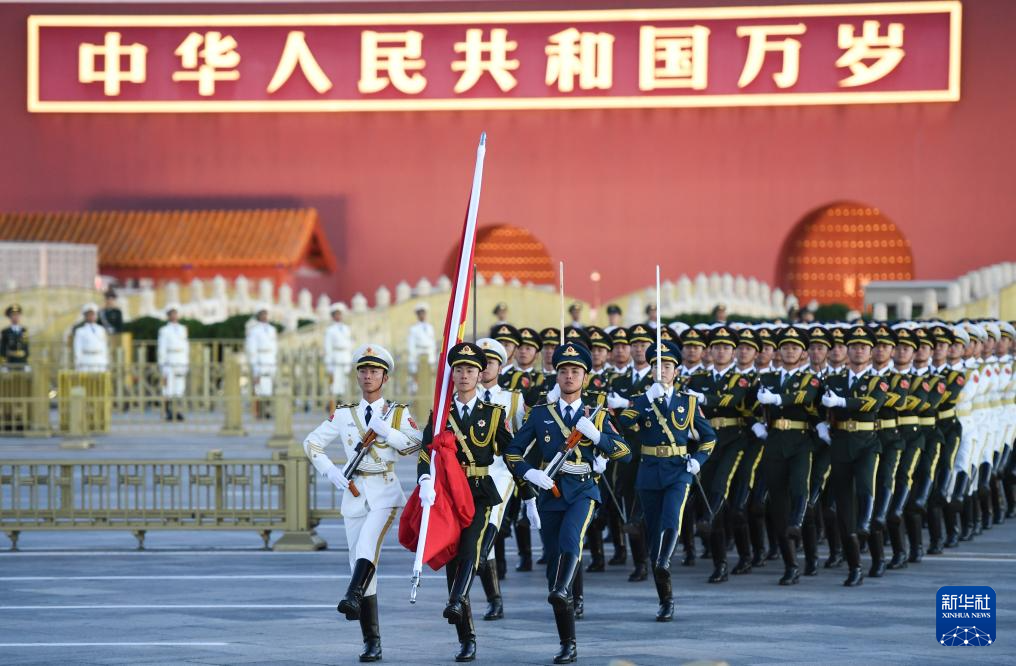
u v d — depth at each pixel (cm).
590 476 2605
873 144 12200
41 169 12812
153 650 2558
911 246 12162
